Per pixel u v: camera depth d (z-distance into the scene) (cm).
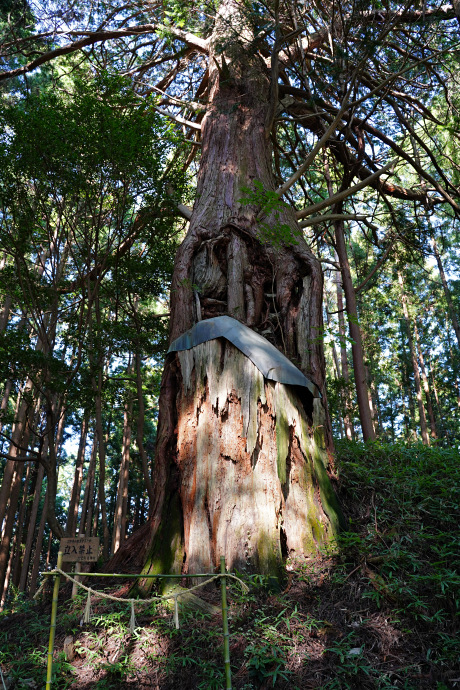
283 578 469
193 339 575
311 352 618
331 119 962
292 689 354
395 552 455
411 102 1042
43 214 816
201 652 395
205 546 487
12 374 771
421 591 424
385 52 925
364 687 351
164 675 383
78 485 1811
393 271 1922
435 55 811
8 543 1405
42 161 739
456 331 1805
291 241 607
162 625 426
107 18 1113
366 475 602
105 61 1145
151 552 517
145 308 1673
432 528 502
